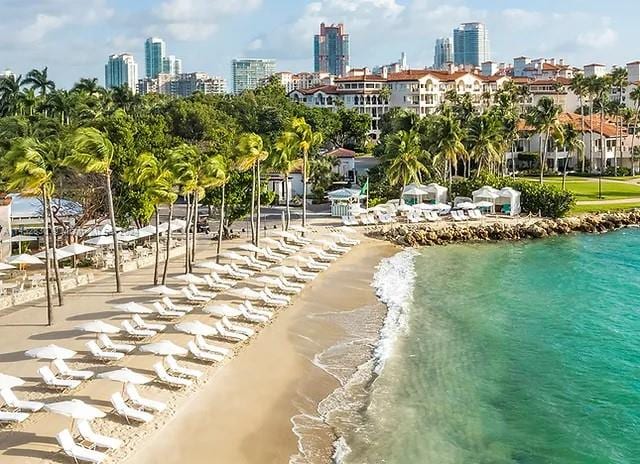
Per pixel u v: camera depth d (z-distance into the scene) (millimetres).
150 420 31516
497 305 57688
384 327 49750
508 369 42000
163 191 56094
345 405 35688
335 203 100938
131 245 76938
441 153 111000
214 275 57656
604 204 113375
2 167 47438
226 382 37250
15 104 126750
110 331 39875
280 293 57688
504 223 95625
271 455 29625
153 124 95688
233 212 81688
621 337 49031
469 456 30656
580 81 169500
